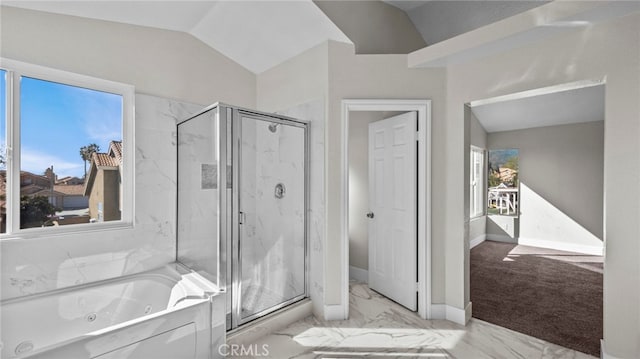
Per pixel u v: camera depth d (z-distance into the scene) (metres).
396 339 2.36
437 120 2.65
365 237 3.63
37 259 2.13
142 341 1.74
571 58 2.03
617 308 1.90
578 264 4.29
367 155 3.58
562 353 2.15
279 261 2.63
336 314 2.68
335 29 2.55
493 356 2.13
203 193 2.42
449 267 2.66
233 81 3.23
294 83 2.98
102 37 2.40
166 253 2.74
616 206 1.90
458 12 3.06
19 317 2.00
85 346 1.56
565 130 5.11
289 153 2.71
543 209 5.32
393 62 2.66
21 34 2.06
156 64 2.69
